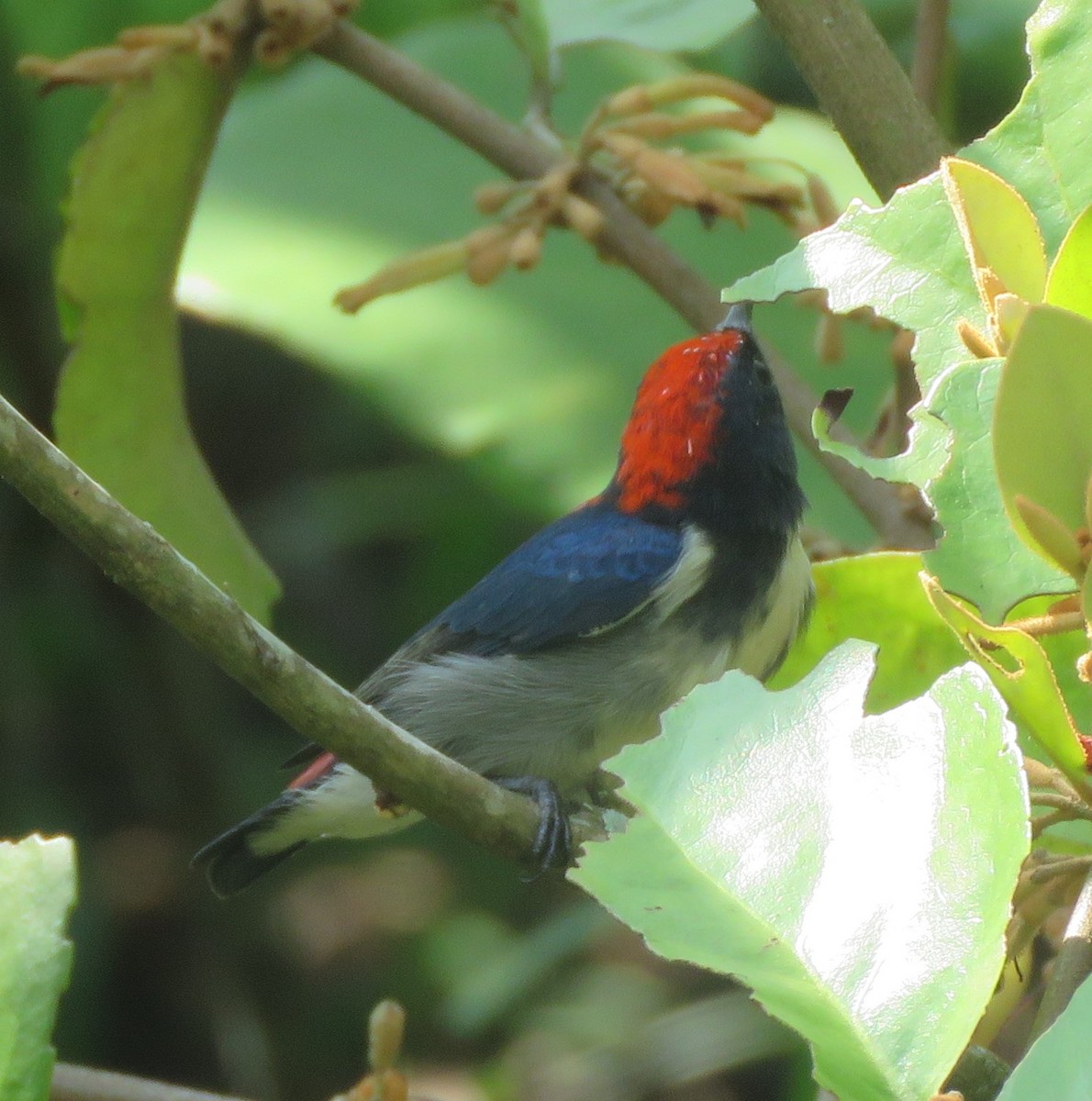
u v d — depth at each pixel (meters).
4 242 12.19
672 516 8.37
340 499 13.78
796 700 3.28
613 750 8.45
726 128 7.12
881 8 10.60
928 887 2.96
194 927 13.54
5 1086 3.21
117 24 11.72
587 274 10.08
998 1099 2.55
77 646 13.52
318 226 10.09
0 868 3.35
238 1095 13.27
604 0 7.83
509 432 9.25
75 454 7.84
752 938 3.03
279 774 14.11
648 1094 12.66
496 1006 11.74
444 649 8.85
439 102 7.75
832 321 7.34
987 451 3.53
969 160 4.05
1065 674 4.57
